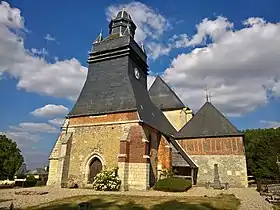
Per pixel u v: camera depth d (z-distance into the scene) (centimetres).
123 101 2091
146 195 1477
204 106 3081
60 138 2155
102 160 1948
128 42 2350
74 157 2072
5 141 3872
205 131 2783
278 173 3331
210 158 2652
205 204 1148
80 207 675
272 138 3872
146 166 1778
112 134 1984
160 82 3981
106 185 1731
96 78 2381
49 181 2023
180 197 1401
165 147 2281
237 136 2620
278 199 1359
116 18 2641
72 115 2214
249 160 3994
